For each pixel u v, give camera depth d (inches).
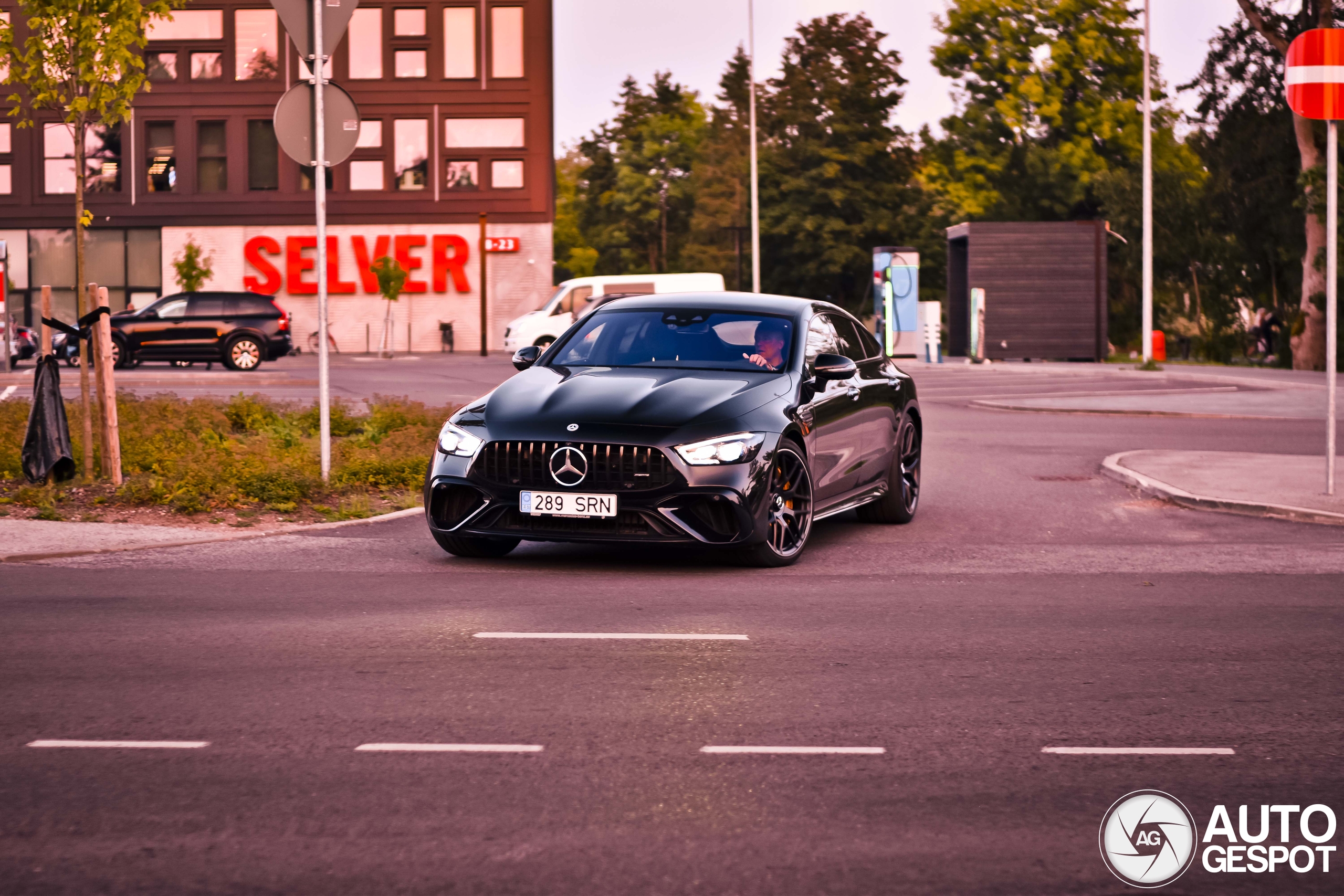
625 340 382.3
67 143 2047.2
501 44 2078.0
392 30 2074.3
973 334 1536.7
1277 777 184.4
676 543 326.0
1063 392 1075.9
